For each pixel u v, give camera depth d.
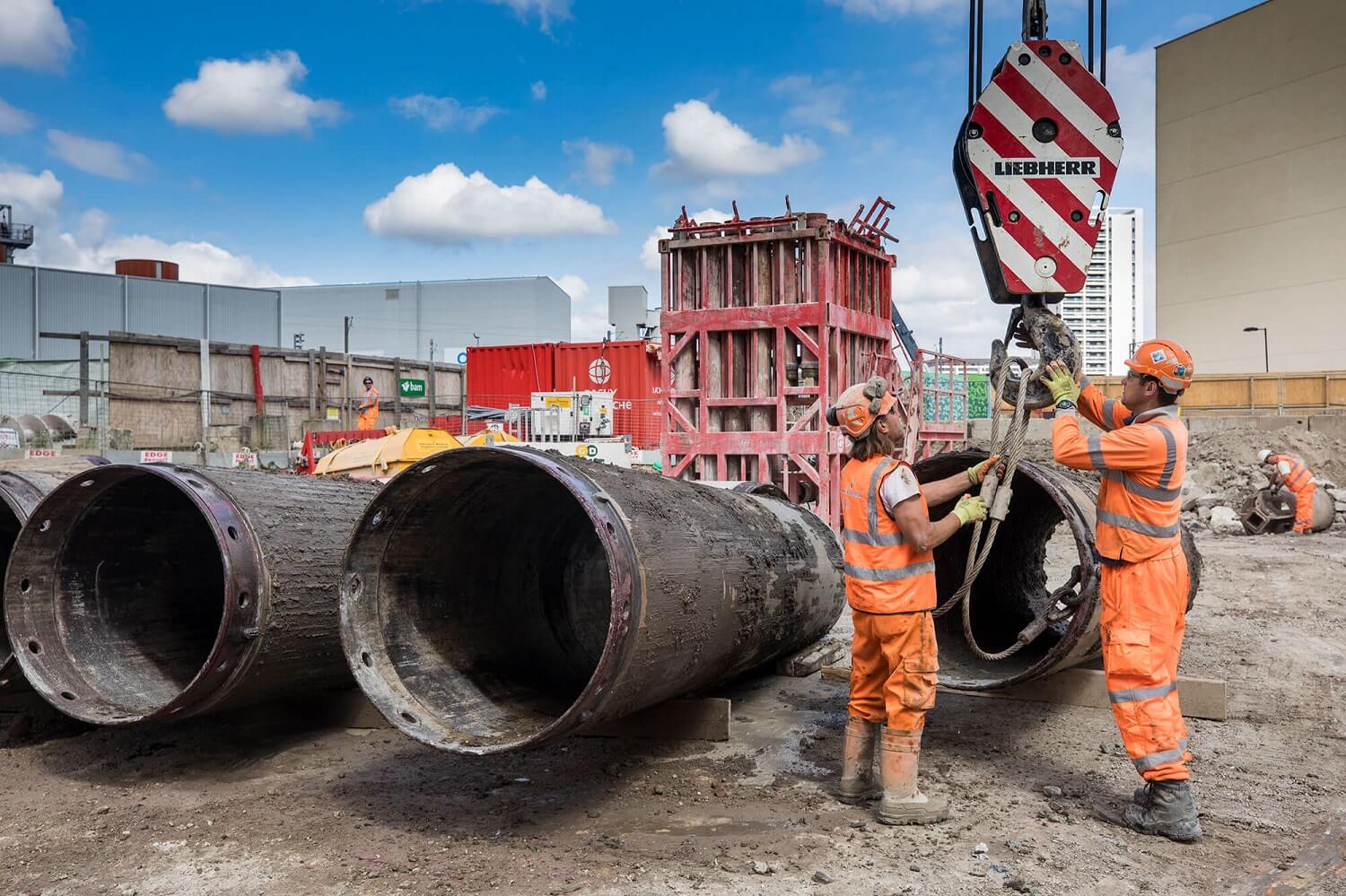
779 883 3.44
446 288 92.50
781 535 5.98
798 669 6.70
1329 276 44.69
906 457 13.02
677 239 11.72
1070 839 3.84
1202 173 49.75
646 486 4.87
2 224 64.88
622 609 3.69
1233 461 21.78
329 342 93.69
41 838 4.00
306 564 4.99
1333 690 6.31
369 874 3.57
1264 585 10.73
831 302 11.07
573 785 4.58
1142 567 4.01
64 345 63.41
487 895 3.37
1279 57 46.25
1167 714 3.92
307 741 5.41
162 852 3.82
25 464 20.83
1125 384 4.25
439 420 25.61
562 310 99.69
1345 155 43.97
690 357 11.83
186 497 5.80
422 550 4.66
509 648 5.19
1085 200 5.57
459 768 4.86
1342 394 29.34
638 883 3.45
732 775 4.71
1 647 6.07
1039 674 4.87
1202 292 49.75
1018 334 5.51
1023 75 5.61
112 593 5.55
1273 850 3.74
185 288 69.19
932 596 4.05
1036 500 6.82
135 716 4.72
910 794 4.02
